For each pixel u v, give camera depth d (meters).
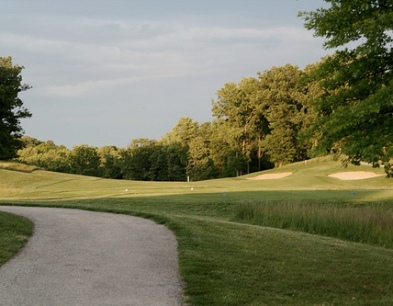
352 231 15.77
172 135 93.62
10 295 6.98
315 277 8.59
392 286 8.39
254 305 6.71
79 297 6.92
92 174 99.81
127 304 6.62
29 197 29.56
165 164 91.12
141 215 15.84
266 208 18.62
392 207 19.72
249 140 81.12
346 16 9.30
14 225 12.92
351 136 9.39
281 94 75.38
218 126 83.69
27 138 127.38
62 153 102.75
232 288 7.50
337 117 9.01
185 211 21.20
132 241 11.27
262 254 10.11
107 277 8.07
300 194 26.03
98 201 23.89
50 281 7.77
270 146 73.06
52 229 12.84
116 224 13.87
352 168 45.50
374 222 15.70
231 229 13.11
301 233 14.03
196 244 10.72
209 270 8.50
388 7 9.01
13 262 9.05
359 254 11.06
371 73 9.68
